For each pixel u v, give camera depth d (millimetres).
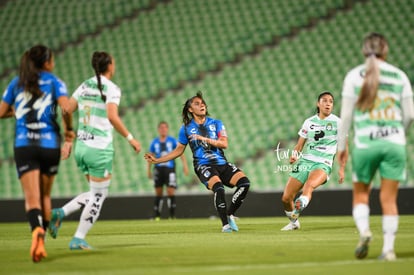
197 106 36219
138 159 78688
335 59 87250
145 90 88062
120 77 90500
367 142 20547
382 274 17172
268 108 82188
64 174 77562
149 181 76375
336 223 44625
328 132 37406
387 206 20578
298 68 86938
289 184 37812
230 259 21203
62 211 26078
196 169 36438
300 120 80188
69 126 23281
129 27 99000
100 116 24922
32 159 21906
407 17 90750
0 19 103875
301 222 46875
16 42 99500
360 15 92375
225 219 35375
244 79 87062
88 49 96750
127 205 63844
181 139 36531
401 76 20734
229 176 36344
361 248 20453
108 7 102438
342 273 17484
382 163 20672
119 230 41344
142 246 26734
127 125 83312
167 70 90625
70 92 91125
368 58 20641
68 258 22219
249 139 77875
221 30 95250
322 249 24125
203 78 88562
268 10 96375
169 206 60500
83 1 104188
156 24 98500
